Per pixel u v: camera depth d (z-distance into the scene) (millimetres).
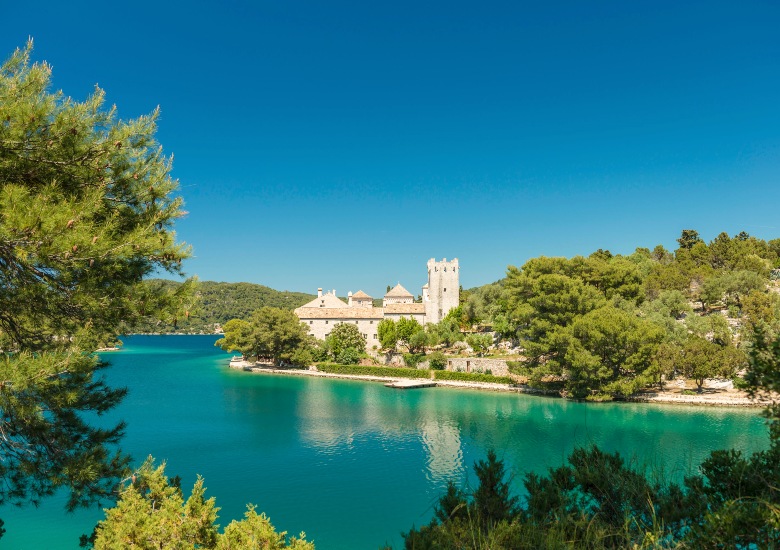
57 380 12031
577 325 67688
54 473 12453
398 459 41031
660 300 96125
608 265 97312
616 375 68250
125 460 13633
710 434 48531
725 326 78000
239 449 44031
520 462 39281
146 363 131125
